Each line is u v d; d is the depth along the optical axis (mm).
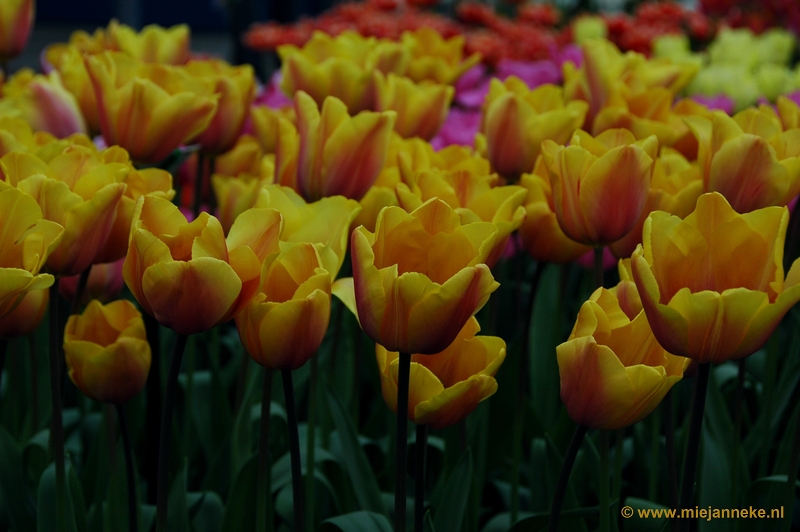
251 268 1004
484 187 1176
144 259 994
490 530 1307
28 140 1214
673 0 5289
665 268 992
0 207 1002
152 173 1160
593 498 1373
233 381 1638
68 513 1160
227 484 1386
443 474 1312
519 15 5027
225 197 1374
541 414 1509
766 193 1152
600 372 995
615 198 1135
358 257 993
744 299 963
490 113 1318
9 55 1863
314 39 1740
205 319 1006
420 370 1037
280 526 1320
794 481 1186
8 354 1423
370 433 1485
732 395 1520
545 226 1226
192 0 13945
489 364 1040
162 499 1054
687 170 1223
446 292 980
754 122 1202
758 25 4410
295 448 1049
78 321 1157
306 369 1480
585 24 3826
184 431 1392
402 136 1506
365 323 1006
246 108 1499
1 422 1460
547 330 1564
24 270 988
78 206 1067
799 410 1174
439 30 3510
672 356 1021
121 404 1130
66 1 14227
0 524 1279
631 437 1482
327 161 1226
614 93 1345
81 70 1428
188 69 1535
